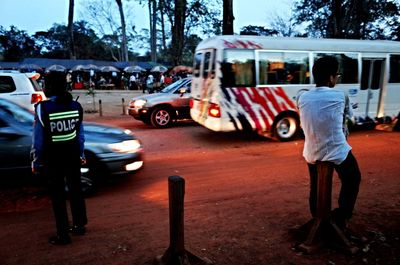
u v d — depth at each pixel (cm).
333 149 342
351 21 2172
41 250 371
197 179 634
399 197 524
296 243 382
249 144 953
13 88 985
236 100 888
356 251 356
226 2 1484
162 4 2775
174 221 324
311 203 393
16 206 501
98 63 3872
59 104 371
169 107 1227
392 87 1080
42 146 368
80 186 404
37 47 6431
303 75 953
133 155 565
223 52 870
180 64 2950
